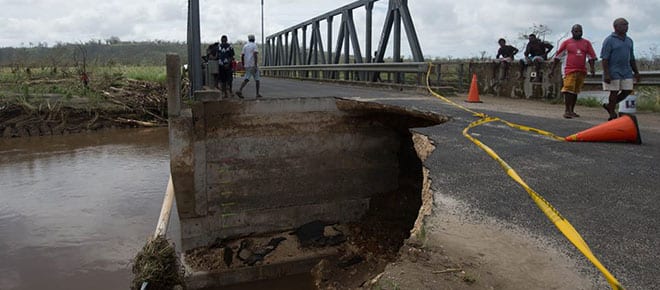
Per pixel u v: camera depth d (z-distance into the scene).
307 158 10.12
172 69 8.66
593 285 3.03
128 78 27.78
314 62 22.94
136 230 10.20
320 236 9.78
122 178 14.18
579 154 6.07
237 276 8.69
